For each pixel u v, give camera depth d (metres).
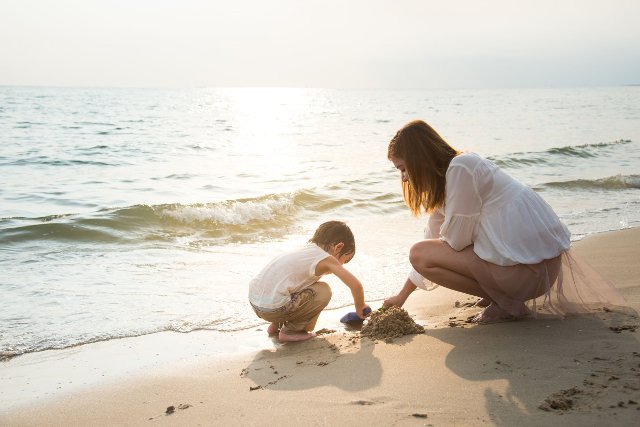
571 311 3.52
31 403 2.92
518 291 3.33
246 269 5.79
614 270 4.72
